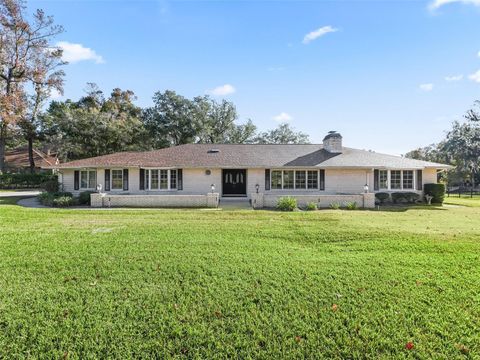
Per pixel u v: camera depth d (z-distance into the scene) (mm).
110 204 18328
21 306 4355
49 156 50844
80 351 3406
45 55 37375
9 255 6762
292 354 3363
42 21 35531
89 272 5723
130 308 4309
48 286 5062
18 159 47250
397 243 8234
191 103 46250
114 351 3395
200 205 18312
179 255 6844
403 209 17312
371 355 3346
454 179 50969
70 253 6949
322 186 21109
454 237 9031
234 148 24516
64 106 46688
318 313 4211
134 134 42156
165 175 21234
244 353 3379
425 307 4367
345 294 4793
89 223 11305
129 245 7750
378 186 21062
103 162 21203
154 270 5848
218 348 3451
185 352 3393
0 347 3465
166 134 45531
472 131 50312
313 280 5359
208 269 5895
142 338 3639
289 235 9211
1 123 35562
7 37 34125
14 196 24812
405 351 3398
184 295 4746
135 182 21078
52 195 19469
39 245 7672
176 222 11672
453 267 6098
